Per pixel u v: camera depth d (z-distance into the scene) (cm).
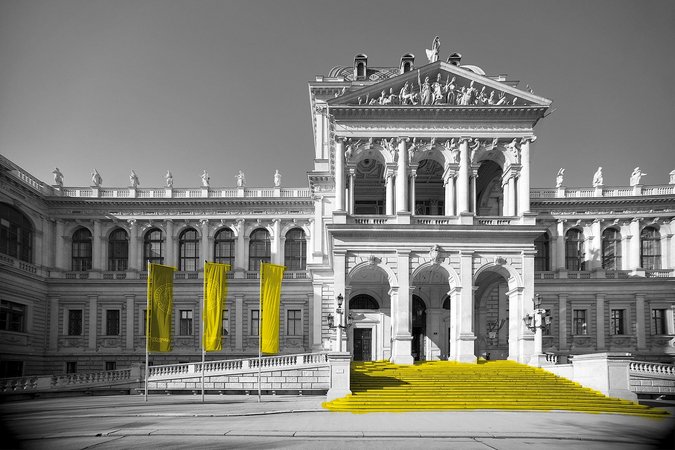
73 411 3369
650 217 6925
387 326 5816
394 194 5128
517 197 5141
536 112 5078
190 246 7219
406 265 4872
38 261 6788
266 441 2339
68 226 7131
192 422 2872
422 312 5881
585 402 3597
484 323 5872
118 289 6931
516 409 3491
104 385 4972
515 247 4928
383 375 4194
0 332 6012
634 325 6756
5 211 6253
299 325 6856
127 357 6800
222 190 7231
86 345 6825
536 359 4597
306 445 2242
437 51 5369
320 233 6538
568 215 7012
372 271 5312
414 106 5053
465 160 5069
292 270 7088
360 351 5794
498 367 4503
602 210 7000
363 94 5122
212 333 4309
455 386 3956
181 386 4672
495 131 5128
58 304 6906
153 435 2473
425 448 2194
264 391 4519
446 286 5825
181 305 6925
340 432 2536
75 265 7138
